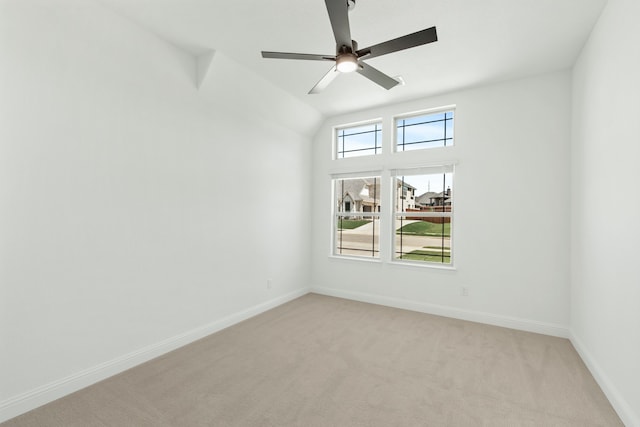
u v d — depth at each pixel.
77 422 1.80
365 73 2.28
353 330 3.26
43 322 1.98
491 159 3.49
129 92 2.44
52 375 2.02
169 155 2.76
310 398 2.04
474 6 2.20
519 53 2.83
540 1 2.13
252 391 2.12
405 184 4.20
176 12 2.31
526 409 1.94
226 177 3.35
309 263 4.76
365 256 4.50
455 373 2.38
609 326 2.09
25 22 1.88
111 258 2.34
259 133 3.81
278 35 2.61
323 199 4.71
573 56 2.87
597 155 2.36
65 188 2.08
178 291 2.84
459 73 3.23
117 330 2.38
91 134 2.21
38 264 1.95
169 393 2.09
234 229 3.45
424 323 3.47
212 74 2.98
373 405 1.97
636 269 1.73
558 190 3.16
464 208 3.63
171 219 2.78
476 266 3.56
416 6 2.20
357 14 2.29
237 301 3.49
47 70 1.98
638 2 1.73
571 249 3.06
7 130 1.82
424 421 1.82
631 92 1.81
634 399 1.72
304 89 3.67
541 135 3.25
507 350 2.78
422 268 3.88
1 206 1.80
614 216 2.03
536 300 3.25
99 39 2.24
